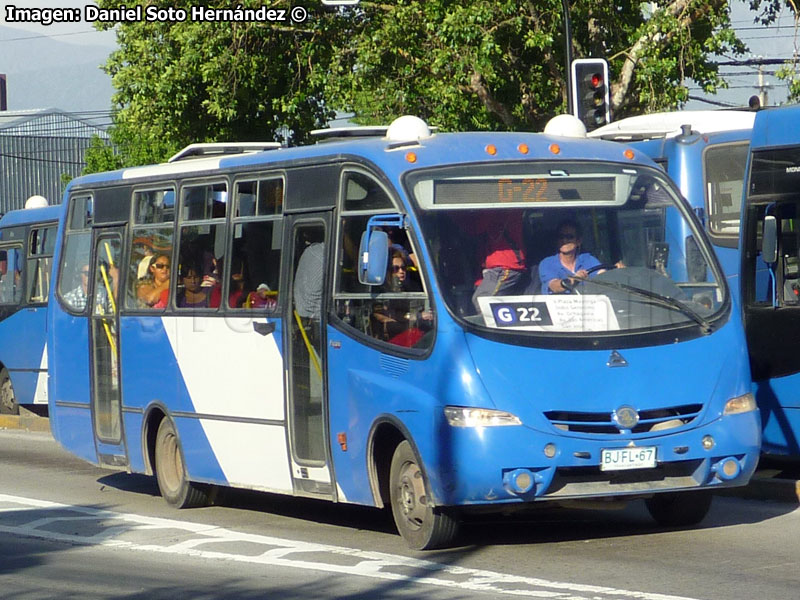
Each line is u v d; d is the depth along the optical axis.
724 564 15.79
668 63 47.28
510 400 15.98
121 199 24.61
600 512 20.02
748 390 17.20
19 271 40.78
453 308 16.50
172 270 22.75
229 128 60.72
